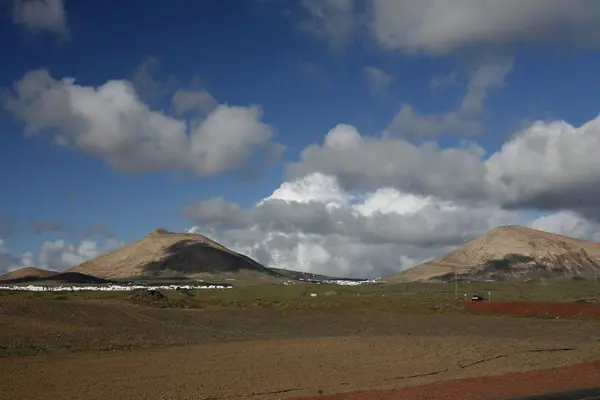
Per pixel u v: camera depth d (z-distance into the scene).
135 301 104.56
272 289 199.50
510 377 29.06
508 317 83.75
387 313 91.88
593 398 23.23
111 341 51.03
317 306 101.38
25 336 51.69
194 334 61.38
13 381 29.08
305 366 34.25
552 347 44.53
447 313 90.12
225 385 27.72
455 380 28.30
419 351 41.47
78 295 146.12
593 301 100.38
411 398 23.42
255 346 46.50
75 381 29.02
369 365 34.59
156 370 32.72
